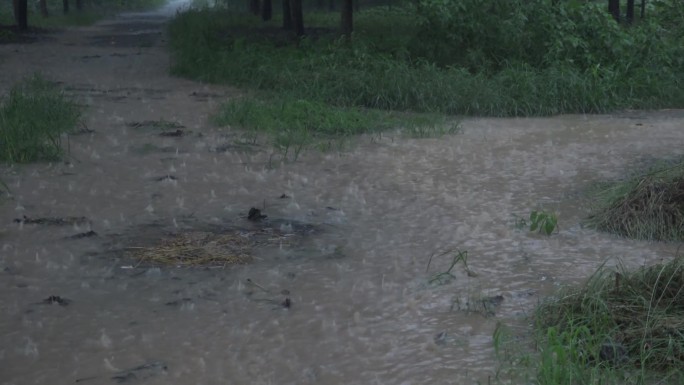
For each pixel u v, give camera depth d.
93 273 6.08
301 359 4.74
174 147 10.53
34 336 5.04
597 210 7.73
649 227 6.99
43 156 9.62
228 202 8.05
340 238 6.96
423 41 16.58
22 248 6.60
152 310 5.43
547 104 13.90
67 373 4.57
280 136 11.14
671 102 14.78
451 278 5.99
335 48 16.30
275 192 8.45
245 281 5.93
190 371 4.59
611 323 4.85
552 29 15.55
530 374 4.47
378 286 5.85
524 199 8.23
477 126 12.58
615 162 9.96
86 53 22.12
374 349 4.86
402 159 10.05
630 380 4.35
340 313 5.38
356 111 12.83
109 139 10.93
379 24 24.36
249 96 14.66
